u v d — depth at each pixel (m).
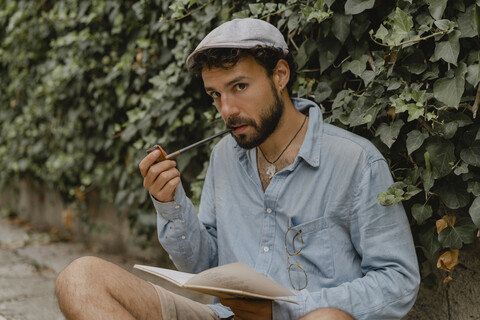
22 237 4.68
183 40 2.49
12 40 4.63
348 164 1.48
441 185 1.69
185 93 2.67
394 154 1.80
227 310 1.63
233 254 1.59
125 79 3.08
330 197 1.48
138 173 3.20
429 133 1.69
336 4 1.84
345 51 1.95
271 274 1.52
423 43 1.69
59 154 4.08
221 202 1.66
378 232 1.44
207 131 2.58
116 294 1.39
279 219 1.54
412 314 2.00
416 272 1.43
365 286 1.40
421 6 1.67
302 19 1.95
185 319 1.52
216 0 2.30
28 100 4.58
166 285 3.18
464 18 1.57
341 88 1.96
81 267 1.38
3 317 2.77
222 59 1.43
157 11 2.80
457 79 1.57
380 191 1.46
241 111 1.47
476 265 1.78
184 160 2.69
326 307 1.38
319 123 1.55
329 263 1.48
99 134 3.64
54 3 3.98
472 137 1.61
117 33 3.23
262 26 1.50
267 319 1.42
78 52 3.58
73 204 4.33
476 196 1.61
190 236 1.61
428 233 1.74
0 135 5.23
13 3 4.54
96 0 3.32
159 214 1.62
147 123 2.85
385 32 1.67
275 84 1.52
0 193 5.96
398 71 1.72
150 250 3.63
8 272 3.61
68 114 3.82
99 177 3.73
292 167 1.52
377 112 1.75
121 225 3.93
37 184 5.17
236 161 1.65
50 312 2.85
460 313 1.83
